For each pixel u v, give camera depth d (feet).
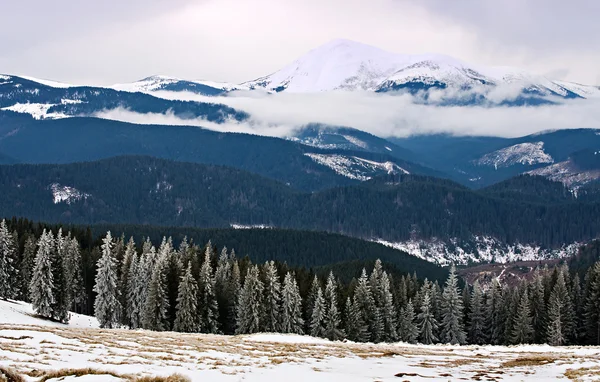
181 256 356.79
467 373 145.48
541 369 153.99
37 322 274.36
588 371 141.59
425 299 351.46
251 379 120.16
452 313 353.10
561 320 343.05
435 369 153.28
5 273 334.65
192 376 118.01
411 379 130.93
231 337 236.02
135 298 325.62
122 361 130.21
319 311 321.11
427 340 348.38
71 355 132.67
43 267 293.43
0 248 334.44
